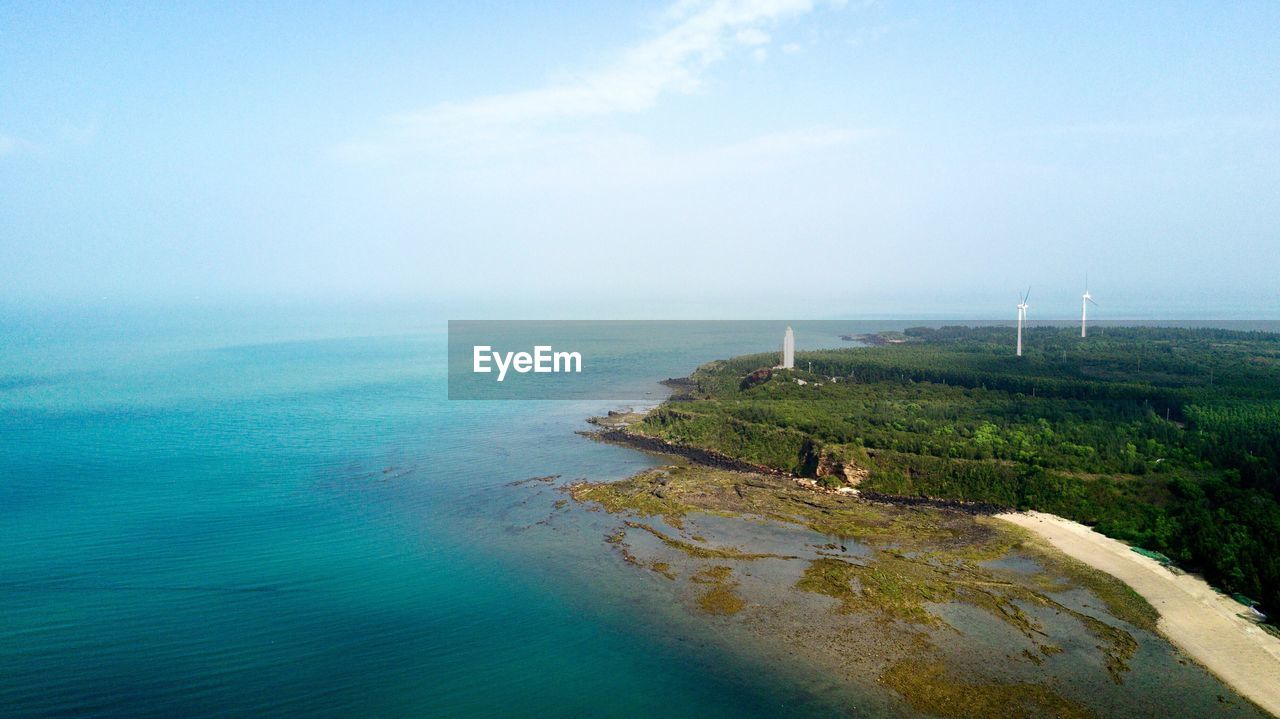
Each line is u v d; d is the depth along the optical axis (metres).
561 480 144.75
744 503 127.75
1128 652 76.81
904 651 76.94
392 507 125.69
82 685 69.38
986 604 87.75
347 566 99.25
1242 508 104.88
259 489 135.88
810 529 114.62
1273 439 132.12
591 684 71.12
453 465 156.50
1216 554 96.00
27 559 100.06
